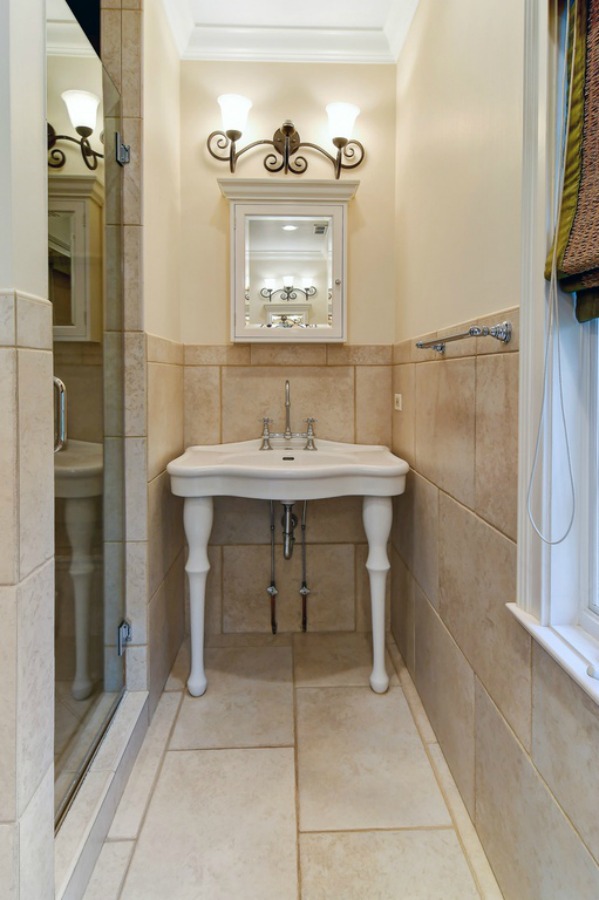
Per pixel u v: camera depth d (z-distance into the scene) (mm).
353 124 2131
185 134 2117
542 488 931
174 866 1180
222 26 2037
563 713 857
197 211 2139
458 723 1378
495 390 1131
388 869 1172
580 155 811
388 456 1989
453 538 1412
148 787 1402
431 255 1639
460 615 1359
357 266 2199
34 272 816
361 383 2219
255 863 1189
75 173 1314
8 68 739
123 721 1507
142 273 1606
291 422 2217
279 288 2104
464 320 1343
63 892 993
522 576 991
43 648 846
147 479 1645
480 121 1221
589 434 913
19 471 767
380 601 1822
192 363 2174
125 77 1568
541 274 930
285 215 2066
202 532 1776
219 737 1611
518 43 1018
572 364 918
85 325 1407
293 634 2291
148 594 1663
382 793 1388
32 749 813
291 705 1771
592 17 786
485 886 1124
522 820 1007
